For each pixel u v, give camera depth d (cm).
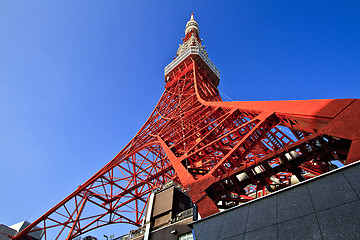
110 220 4019
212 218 1122
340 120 1103
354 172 786
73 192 4044
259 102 1977
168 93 6066
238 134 1995
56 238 3544
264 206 960
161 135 4131
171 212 2353
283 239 766
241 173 1623
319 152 1370
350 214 675
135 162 4584
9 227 4262
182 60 6278
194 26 8556
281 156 1468
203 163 2852
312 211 780
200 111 3378
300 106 1430
